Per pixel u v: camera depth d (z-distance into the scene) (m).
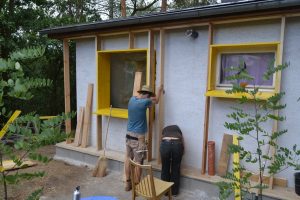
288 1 3.35
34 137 1.44
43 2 9.84
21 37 8.72
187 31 4.58
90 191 4.73
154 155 5.29
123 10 11.83
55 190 4.75
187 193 4.54
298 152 2.67
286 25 3.87
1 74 1.48
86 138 6.14
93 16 13.02
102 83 5.84
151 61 4.98
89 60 6.12
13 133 1.47
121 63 5.80
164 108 5.10
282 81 3.95
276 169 2.66
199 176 4.47
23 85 1.36
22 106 9.22
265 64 4.13
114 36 5.70
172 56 4.95
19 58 1.43
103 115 5.86
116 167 5.49
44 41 8.85
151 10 15.83
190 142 4.88
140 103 4.56
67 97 6.29
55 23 9.43
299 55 3.83
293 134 3.93
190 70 4.78
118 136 5.83
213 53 4.41
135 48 5.37
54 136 1.47
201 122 4.73
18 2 9.16
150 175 3.35
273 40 3.99
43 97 10.18
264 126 4.12
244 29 4.21
